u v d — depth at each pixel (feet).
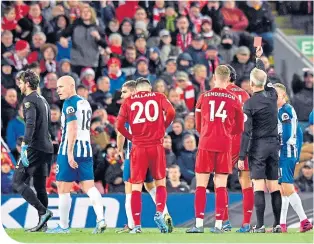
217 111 115.44
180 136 174.40
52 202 151.64
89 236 115.24
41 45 186.70
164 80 187.42
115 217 153.07
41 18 189.47
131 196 117.50
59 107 179.93
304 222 127.65
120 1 195.52
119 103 182.80
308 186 175.11
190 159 172.35
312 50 199.41
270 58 197.88
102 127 173.78
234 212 152.87
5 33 185.06
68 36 189.06
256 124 118.83
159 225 116.37
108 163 167.43
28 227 152.25
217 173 116.67
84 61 188.14
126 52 189.57
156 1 195.21
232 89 127.13
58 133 173.78
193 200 153.99
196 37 193.26
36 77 120.16
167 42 192.44
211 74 190.80
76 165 116.06
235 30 197.57
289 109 125.59
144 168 115.75
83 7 190.29
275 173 121.70
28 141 118.32
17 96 176.65
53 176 166.50
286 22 202.08
